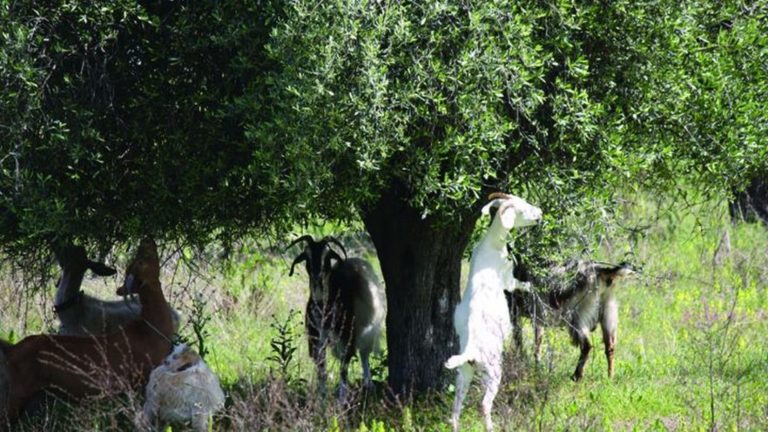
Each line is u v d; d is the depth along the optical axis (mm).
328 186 11422
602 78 12406
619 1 11727
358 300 15914
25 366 12555
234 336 18344
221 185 11953
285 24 10578
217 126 11750
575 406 13117
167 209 12266
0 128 11125
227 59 11695
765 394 14516
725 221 27344
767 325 19484
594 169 12516
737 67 12984
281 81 10625
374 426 12297
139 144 12047
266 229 13508
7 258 13367
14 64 10812
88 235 12250
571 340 16453
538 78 11766
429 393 14867
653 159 12891
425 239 14820
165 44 11664
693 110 12742
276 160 10883
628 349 18266
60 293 14805
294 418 11109
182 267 18766
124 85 12008
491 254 12734
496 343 12414
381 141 11023
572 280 16328
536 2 11828
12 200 11297
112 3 11016
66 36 11602
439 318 15250
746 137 12867
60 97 11539
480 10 11094
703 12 12922
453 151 11844
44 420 12984
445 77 11117
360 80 10789
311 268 15625
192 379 11867
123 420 13039
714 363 15977
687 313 20141
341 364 15500
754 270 24156
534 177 13016
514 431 11227
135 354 13125
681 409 13977
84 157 11711
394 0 11203
